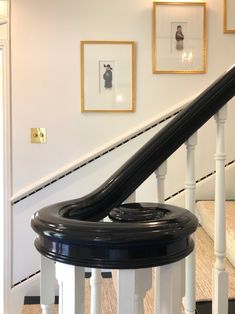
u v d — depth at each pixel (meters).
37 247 0.71
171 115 2.65
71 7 2.63
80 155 2.68
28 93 2.65
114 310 1.62
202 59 2.67
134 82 2.67
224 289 1.03
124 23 2.65
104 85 2.67
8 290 2.64
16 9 2.61
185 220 0.70
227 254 1.67
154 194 2.61
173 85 2.68
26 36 2.62
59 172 2.64
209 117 0.96
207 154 2.66
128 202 0.99
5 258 2.64
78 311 0.70
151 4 2.65
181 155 2.65
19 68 2.63
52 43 2.64
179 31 2.66
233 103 2.64
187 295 0.98
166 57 2.67
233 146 2.65
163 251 0.65
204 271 1.59
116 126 2.68
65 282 0.71
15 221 2.66
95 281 0.91
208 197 2.64
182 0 2.65
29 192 2.65
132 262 0.63
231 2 2.65
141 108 2.68
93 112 2.68
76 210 0.86
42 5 2.62
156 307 0.79
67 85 2.66
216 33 2.67
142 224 0.65
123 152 2.67
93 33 2.65
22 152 2.66
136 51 2.66
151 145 0.96
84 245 0.63
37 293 2.65
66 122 2.67
